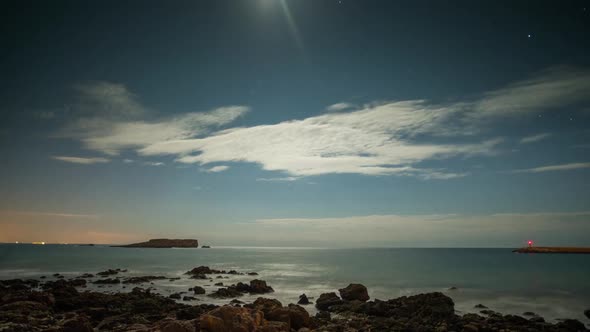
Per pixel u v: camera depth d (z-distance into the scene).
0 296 35.75
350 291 42.91
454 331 27.50
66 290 38.94
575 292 50.06
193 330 18.98
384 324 28.05
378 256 168.88
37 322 24.75
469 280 63.53
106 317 28.55
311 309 37.69
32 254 155.38
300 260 129.25
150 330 19.73
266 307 27.39
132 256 143.75
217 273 75.94
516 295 47.56
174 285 56.44
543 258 145.00
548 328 28.02
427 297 37.66
